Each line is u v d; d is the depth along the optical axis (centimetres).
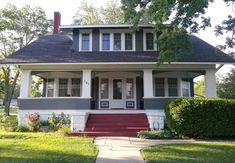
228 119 1545
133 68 2122
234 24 1387
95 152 1107
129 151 1157
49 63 2052
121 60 2091
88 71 2120
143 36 2312
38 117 1955
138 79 2420
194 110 1558
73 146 1220
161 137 1546
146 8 1522
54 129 1862
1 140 1380
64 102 2070
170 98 2048
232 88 3078
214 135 1552
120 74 2408
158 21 1473
